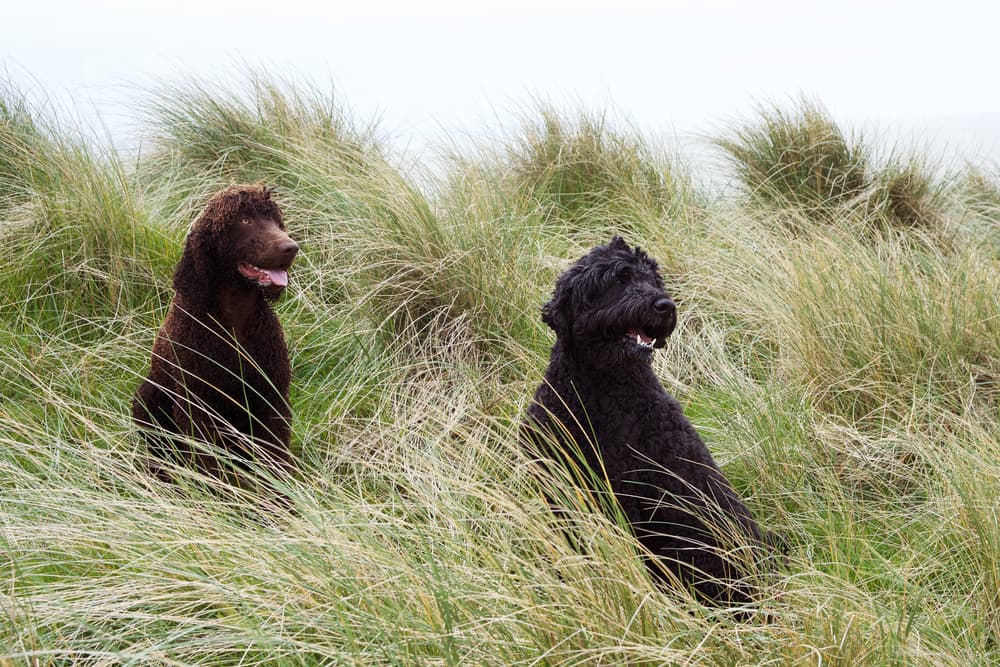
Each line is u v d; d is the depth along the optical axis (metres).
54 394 15.55
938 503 13.66
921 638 10.73
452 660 9.33
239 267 15.53
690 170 29.64
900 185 28.17
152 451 16.17
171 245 22.38
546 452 13.50
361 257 21.53
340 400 18.83
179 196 25.89
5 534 11.25
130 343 19.66
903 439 15.48
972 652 10.70
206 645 10.18
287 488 12.88
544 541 10.87
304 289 22.33
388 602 10.30
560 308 13.81
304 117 28.67
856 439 16.27
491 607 10.09
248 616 10.25
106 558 12.02
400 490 15.16
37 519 12.21
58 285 21.62
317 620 10.08
